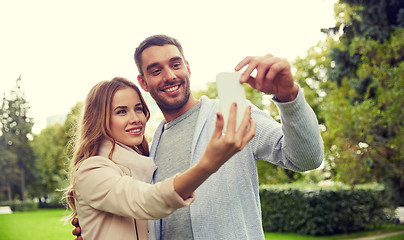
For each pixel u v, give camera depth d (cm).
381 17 1134
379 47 1030
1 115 5438
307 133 166
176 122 231
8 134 5350
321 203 1128
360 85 1123
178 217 204
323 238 1077
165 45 220
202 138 212
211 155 129
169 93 221
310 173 2089
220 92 133
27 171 5291
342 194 1133
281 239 1062
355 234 1116
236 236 193
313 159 172
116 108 201
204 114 216
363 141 1037
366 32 1135
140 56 224
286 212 1203
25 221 2266
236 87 135
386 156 1011
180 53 228
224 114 131
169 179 142
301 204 1159
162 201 141
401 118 920
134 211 151
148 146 239
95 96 204
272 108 2038
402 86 923
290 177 1992
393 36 1009
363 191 1173
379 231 1150
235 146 126
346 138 1034
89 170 175
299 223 1161
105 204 164
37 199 5709
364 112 985
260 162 1817
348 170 1051
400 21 1089
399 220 1330
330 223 1118
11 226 1886
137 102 207
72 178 197
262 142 199
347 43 1217
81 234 199
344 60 1219
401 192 1155
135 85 212
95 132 200
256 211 200
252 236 196
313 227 1126
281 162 192
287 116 166
